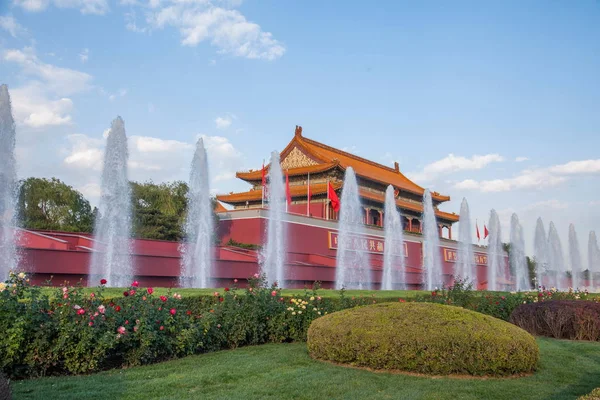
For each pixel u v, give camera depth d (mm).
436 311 11766
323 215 58750
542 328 17516
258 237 45094
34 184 45250
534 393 9641
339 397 8891
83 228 46125
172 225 45938
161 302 11883
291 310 14781
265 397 8711
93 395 8516
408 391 9398
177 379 9734
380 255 56562
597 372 11711
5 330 9305
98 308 10312
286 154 66125
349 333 11336
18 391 8617
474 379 10609
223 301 13805
